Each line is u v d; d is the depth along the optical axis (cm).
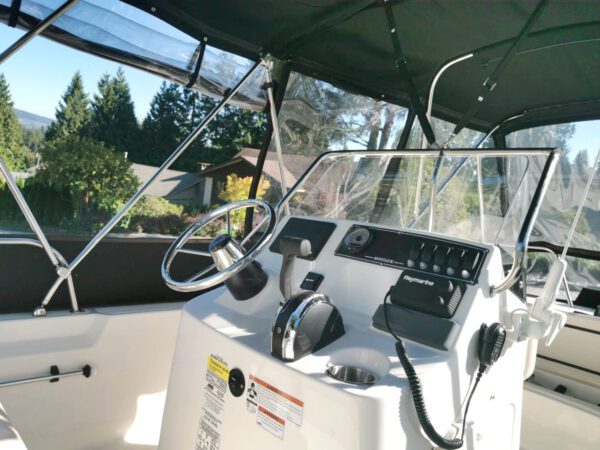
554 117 290
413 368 93
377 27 231
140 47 219
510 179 307
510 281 108
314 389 92
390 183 329
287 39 243
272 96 252
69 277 178
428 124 221
